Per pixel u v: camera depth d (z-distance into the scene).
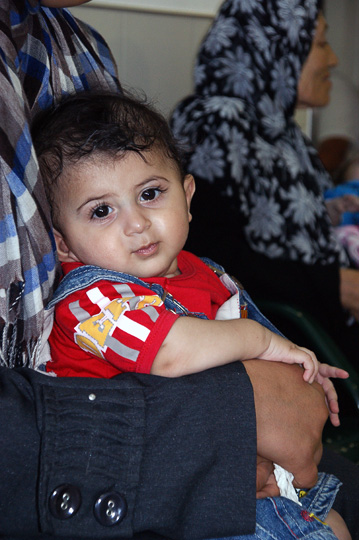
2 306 0.67
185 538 0.62
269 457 0.73
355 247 1.99
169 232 0.84
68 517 0.58
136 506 0.60
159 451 0.62
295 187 1.76
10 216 0.65
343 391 1.59
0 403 0.59
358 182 2.26
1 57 0.66
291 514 0.73
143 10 2.21
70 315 0.76
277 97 1.83
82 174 0.80
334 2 3.14
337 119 3.09
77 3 0.79
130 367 0.73
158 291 0.82
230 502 0.63
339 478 0.94
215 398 0.66
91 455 0.60
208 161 1.62
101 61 0.96
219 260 1.59
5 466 0.58
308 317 1.49
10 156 0.64
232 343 0.75
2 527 0.59
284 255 1.71
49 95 0.82
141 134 0.84
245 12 1.76
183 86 2.34
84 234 0.82
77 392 0.62
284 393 0.74
